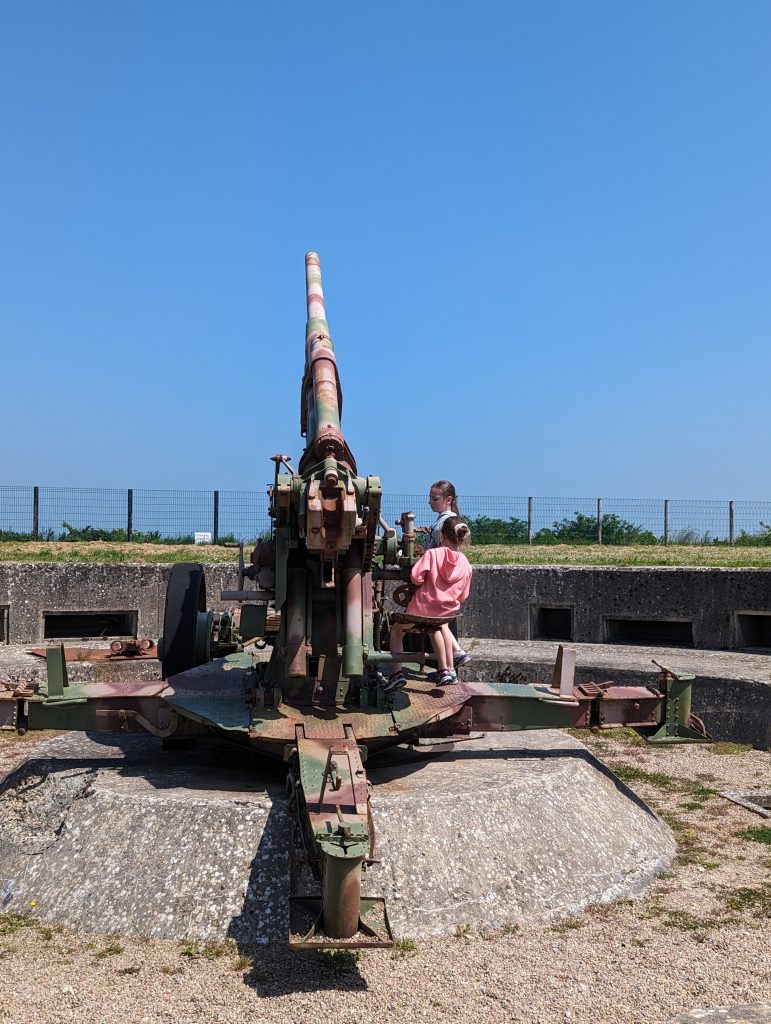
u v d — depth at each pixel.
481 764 5.79
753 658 10.00
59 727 5.59
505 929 4.42
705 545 16.94
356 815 3.96
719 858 5.46
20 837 5.12
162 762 5.80
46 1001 3.71
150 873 4.53
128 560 13.59
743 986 3.88
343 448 5.43
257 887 4.43
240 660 6.86
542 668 9.77
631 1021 3.60
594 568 11.59
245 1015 3.62
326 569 5.57
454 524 5.97
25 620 11.34
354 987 3.85
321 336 6.66
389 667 6.52
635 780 7.26
